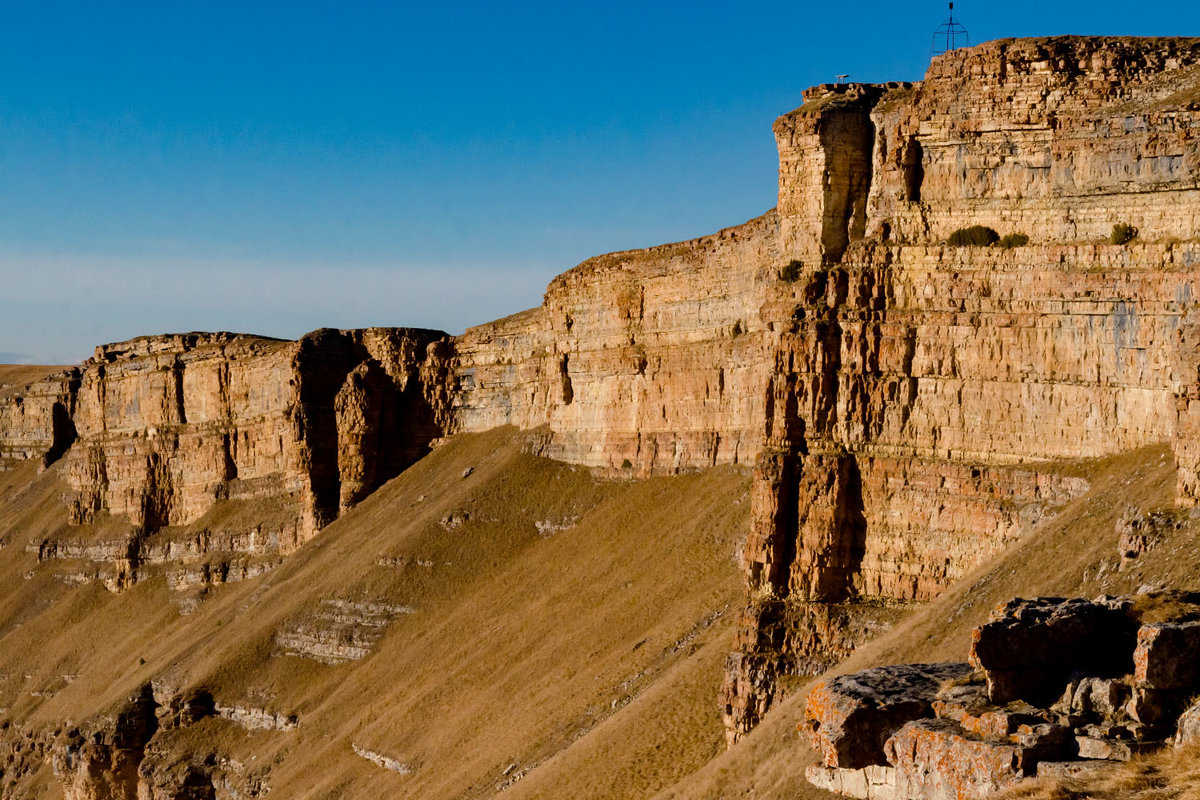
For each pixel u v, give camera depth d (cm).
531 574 12038
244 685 13450
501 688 10150
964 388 6625
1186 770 3072
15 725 16850
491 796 8406
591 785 7400
